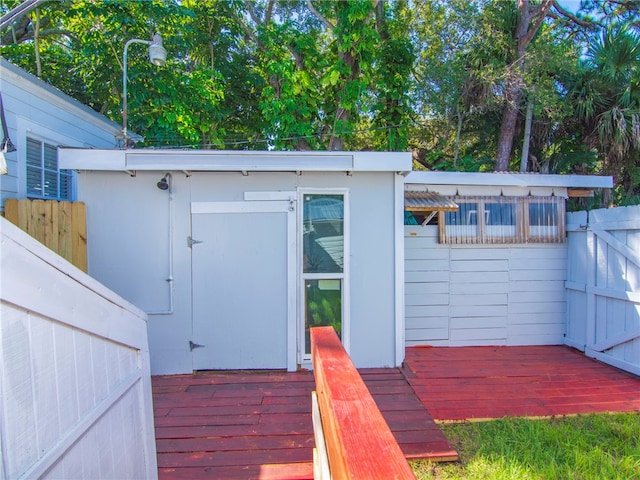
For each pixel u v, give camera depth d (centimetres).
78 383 127
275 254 401
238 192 398
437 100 796
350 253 404
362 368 407
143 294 396
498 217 496
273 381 378
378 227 405
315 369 167
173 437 281
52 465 109
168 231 396
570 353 470
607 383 379
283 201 399
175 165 371
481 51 729
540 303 503
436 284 493
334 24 935
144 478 189
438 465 249
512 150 840
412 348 488
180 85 750
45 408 108
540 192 504
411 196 475
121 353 167
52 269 113
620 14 855
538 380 386
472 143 923
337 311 406
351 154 379
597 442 273
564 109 696
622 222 412
